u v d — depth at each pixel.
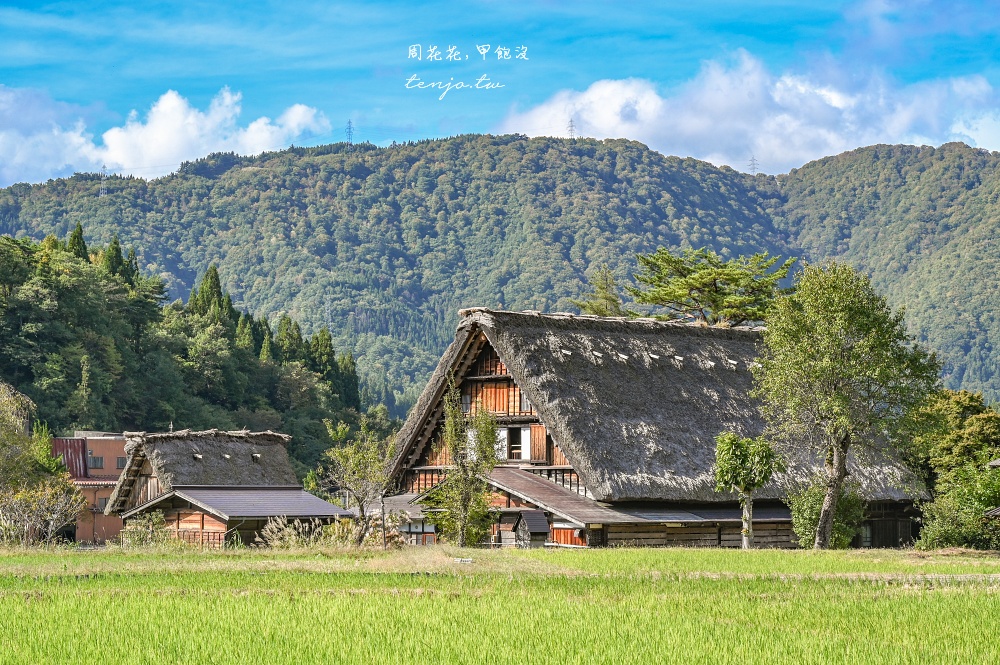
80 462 79.94
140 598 21.31
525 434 45.22
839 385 38.94
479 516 39.94
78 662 15.70
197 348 122.56
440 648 16.61
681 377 46.94
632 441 42.44
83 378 102.56
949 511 40.47
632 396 44.62
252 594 21.86
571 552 32.41
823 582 24.02
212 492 51.56
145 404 112.50
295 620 18.78
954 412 57.47
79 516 67.81
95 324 111.44
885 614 19.47
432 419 48.12
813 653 16.27
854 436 39.88
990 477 40.81
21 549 34.34
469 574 25.42
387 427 140.88
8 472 50.09
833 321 39.16
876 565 28.58
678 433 43.94
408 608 20.11
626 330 47.94
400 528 46.03
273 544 38.91
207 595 21.89
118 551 33.09
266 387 129.62
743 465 39.16
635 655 16.19
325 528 41.19
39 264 111.38
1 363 102.44
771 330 40.81
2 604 20.30
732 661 15.83
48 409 98.75
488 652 16.36
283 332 148.75
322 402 132.25
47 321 106.06
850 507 41.88
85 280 111.56
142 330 121.06
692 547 39.03
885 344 38.75
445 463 47.56
